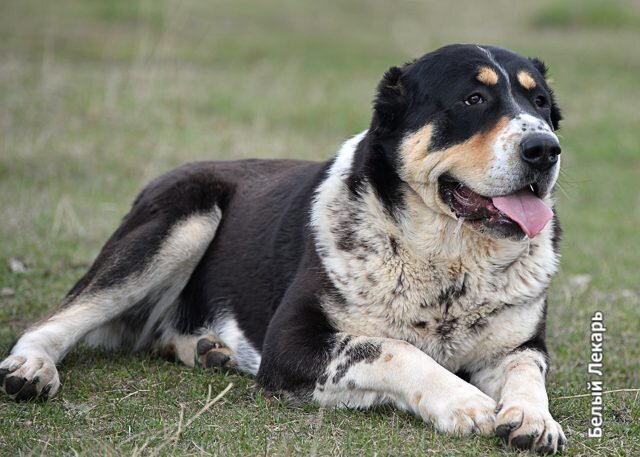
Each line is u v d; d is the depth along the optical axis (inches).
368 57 1336.1
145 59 1152.2
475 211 337.1
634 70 1332.4
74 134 866.8
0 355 399.5
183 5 1553.9
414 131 349.4
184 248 416.8
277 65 1233.4
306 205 381.7
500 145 327.6
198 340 402.9
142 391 355.3
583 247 680.4
